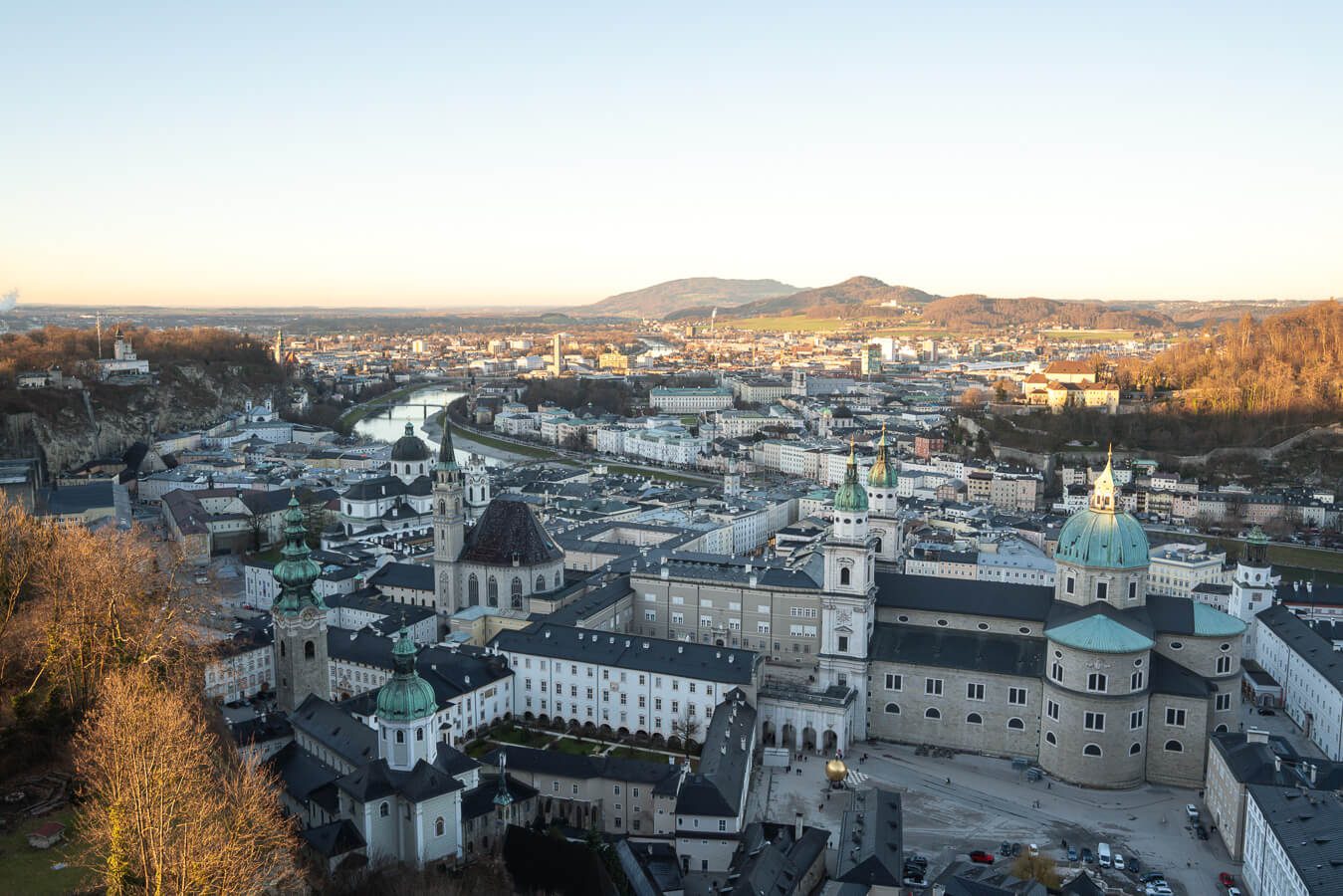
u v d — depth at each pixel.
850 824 196.00
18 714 167.38
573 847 173.50
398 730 178.00
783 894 176.00
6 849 139.88
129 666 181.00
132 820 130.00
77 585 192.00
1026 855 190.88
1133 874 196.00
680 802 199.38
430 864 172.00
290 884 144.75
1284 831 175.75
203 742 164.25
